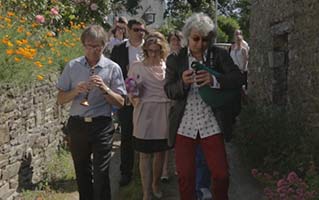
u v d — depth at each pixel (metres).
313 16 5.90
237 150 7.27
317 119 5.61
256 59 9.21
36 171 5.85
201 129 4.13
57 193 5.59
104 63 4.71
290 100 6.79
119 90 4.75
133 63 5.28
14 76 5.18
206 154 4.15
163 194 5.59
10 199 5.01
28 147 5.59
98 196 4.67
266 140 6.01
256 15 9.27
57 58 7.06
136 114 5.18
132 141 5.82
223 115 4.14
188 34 4.14
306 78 6.14
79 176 4.88
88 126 4.64
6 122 4.91
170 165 6.43
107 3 11.80
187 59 4.24
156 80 5.14
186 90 4.14
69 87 4.71
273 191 4.50
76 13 11.13
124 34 9.10
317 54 5.75
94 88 4.60
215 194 4.18
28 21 7.11
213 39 4.17
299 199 3.98
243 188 5.73
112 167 6.78
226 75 4.10
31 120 5.71
